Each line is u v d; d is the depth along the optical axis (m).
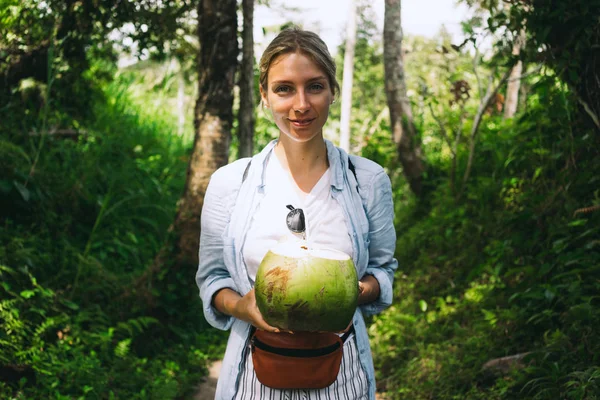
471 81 10.13
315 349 1.78
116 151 8.45
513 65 4.80
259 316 1.74
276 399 1.86
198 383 5.18
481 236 6.20
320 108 1.84
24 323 4.50
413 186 8.50
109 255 6.96
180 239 6.00
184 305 6.11
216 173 2.03
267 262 1.69
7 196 5.88
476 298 5.41
